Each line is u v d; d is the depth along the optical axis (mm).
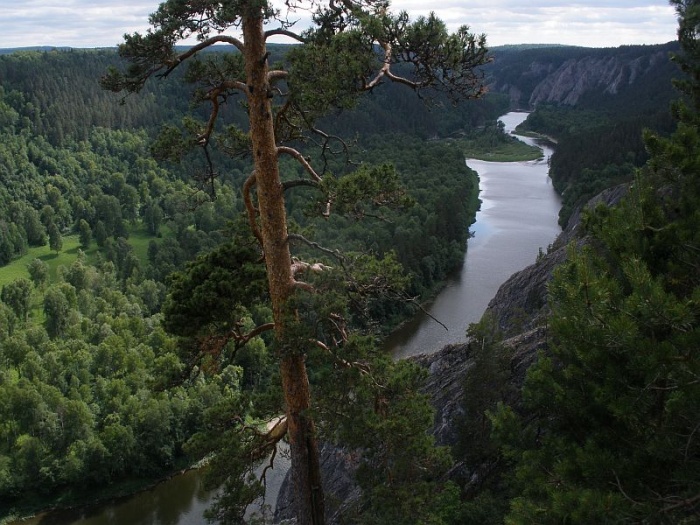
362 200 14258
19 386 57906
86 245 122375
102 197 131500
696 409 10461
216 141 17062
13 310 83938
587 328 11398
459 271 86875
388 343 66562
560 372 14352
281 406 16641
